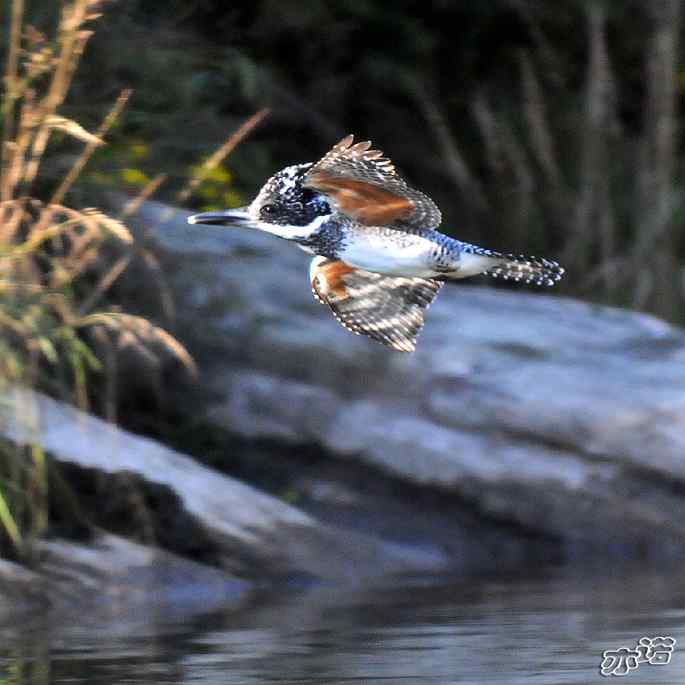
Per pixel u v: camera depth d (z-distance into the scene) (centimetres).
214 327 1389
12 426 1154
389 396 1380
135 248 1230
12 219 1093
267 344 1391
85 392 1268
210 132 1452
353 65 2034
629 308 1798
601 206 1902
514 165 1995
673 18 1958
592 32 2009
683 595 1089
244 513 1227
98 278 1318
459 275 740
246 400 1391
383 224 734
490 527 1362
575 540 1353
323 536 1251
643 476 1335
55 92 1086
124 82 1405
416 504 1369
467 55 2106
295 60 1986
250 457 1395
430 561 1304
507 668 838
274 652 897
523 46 2127
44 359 1281
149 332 1229
